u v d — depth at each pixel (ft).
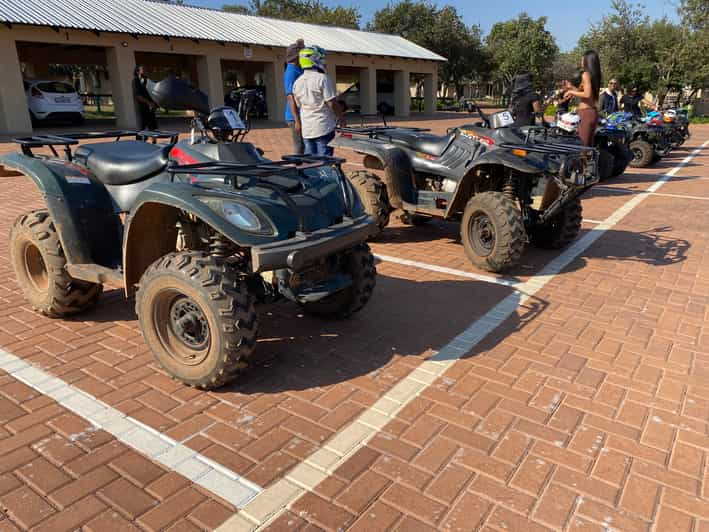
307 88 21.34
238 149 12.50
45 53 84.02
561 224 20.71
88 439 9.77
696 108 105.60
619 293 17.01
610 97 46.09
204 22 78.59
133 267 11.98
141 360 12.57
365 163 24.02
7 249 20.67
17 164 13.58
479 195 18.34
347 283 12.68
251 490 8.62
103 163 13.79
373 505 8.36
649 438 10.03
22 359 12.54
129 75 67.00
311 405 10.89
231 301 10.39
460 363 12.62
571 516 8.21
